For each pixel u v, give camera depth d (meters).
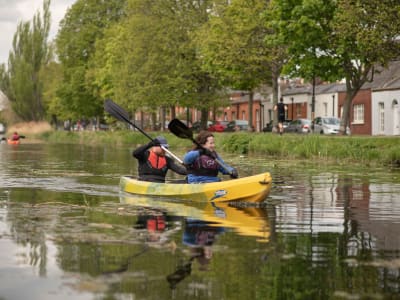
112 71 59.88
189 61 48.50
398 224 10.36
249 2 41.00
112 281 6.79
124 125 64.75
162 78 49.91
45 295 6.35
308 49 34.31
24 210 11.83
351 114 54.66
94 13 71.56
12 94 95.69
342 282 6.76
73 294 6.38
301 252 8.10
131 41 51.88
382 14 24.89
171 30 48.59
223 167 13.77
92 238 8.95
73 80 71.19
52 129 85.81
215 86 50.28
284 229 9.81
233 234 9.35
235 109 84.38
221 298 6.26
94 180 18.53
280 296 6.30
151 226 10.02
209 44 42.38
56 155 35.25
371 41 25.92
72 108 73.69
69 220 10.59
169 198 13.69
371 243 8.70
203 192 13.00
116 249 8.23
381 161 25.89
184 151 37.47
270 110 73.50
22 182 17.88
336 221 10.67
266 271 7.16
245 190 12.60
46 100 83.56
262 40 40.66
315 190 15.65
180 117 80.88
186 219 10.77
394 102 46.66
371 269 7.27
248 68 41.06
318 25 32.75
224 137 38.31
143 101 50.34
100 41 66.31
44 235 9.16
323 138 30.38
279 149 32.09
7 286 6.63
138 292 6.43
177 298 6.24
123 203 12.92
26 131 87.44
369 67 34.12
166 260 7.65
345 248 8.38
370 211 11.93
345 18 26.50
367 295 6.35
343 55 33.22
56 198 13.89
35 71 90.44
